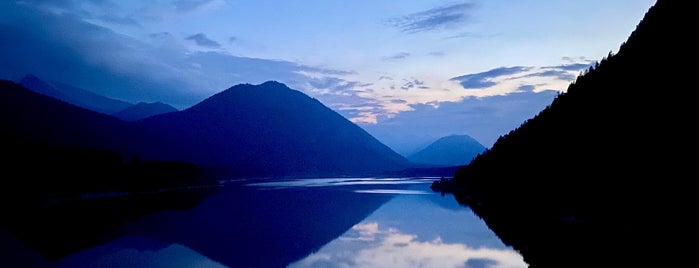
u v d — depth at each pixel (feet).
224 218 222.69
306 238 162.40
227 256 131.75
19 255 130.62
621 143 176.76
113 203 292.20
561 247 130.00
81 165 337.72
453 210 248.73
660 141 154.61
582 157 198.59
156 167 444.14
